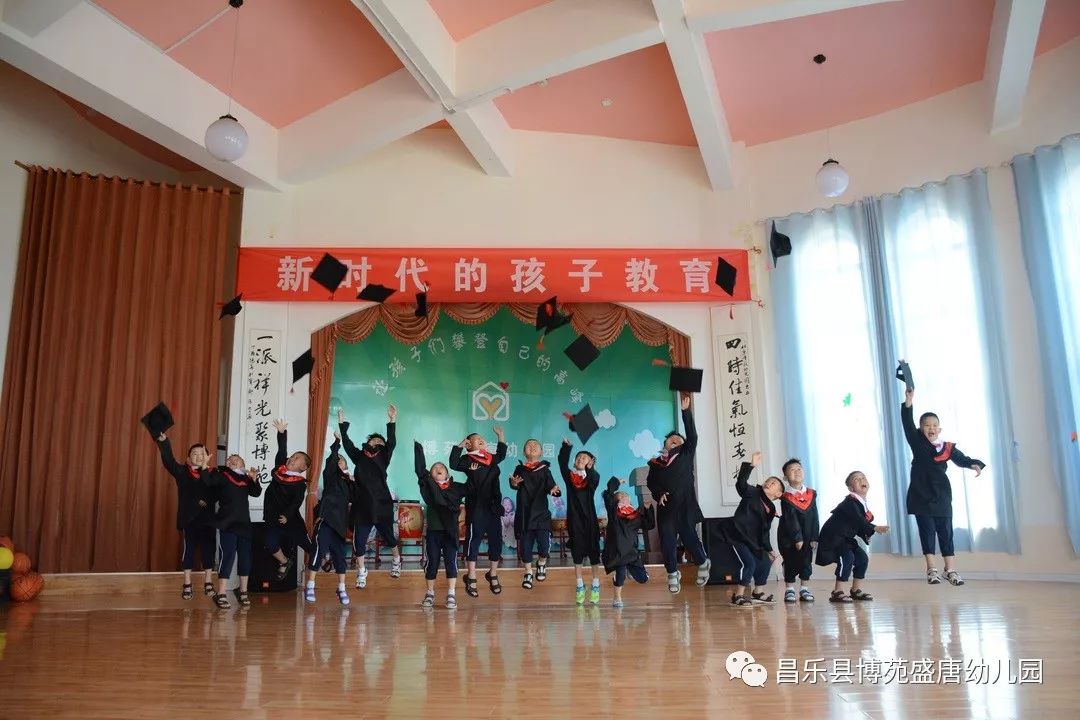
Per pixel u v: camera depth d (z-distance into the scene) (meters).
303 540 6.88
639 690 3.12
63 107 8.64
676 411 8.77
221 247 8.68
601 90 8.11
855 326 8.12
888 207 8.06
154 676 3.54
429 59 6.89
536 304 8.77
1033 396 7.11
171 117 7.36
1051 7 6.79
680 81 7.06
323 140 8.30
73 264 8.20
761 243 8.73
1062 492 6.82
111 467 7.95
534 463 6.70
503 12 7.11
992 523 7.18
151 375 8.20
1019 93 7.13
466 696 3.06
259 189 8.69
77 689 3.28
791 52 7.38
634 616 5.50
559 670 3.56
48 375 7.93
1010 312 7.30
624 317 8.80
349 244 8.74
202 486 6.46
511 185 8.91
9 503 7.71
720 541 6.74
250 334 8.38
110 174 9.17
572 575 8.52
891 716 2.65
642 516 6.38
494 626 5.10
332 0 6.78
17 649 4.34
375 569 8.44
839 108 8.30
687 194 8.91
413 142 9.02
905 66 7.61
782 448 8.31
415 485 9.88
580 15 6.82
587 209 8.88
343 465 6.71
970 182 7.64
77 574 7.56
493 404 10.20
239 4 6.71
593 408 10.29
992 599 5.72
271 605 6.52
